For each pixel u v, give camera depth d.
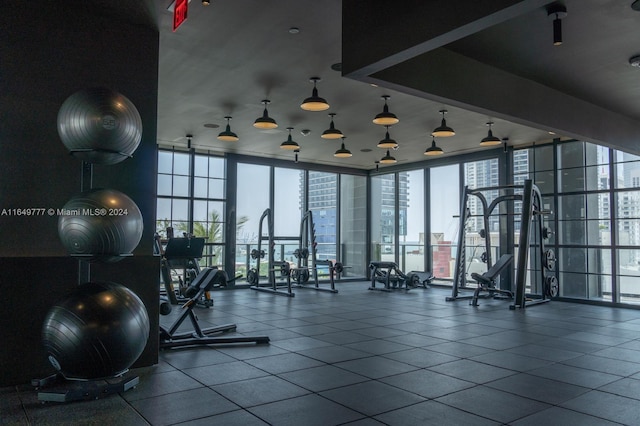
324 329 5.69
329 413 2.90
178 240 7.17
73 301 2.95
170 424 2.70
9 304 3.41
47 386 3.36
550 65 4.85
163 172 9.69
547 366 4.06
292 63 5.02
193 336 5.02
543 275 8.22
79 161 3.79
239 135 8.55
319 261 10.32
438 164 10.88
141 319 3.12
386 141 7.23
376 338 5.17
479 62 4.73
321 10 3.88
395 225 12.07
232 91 5.96
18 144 3.56
